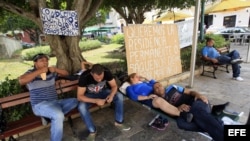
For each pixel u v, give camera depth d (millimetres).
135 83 3414
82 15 4516
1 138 2355
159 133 2898
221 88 4586
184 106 2662
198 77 5520
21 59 13570
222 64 5242
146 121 3230
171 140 2723
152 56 4602
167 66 4949
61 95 3414
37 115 2648
